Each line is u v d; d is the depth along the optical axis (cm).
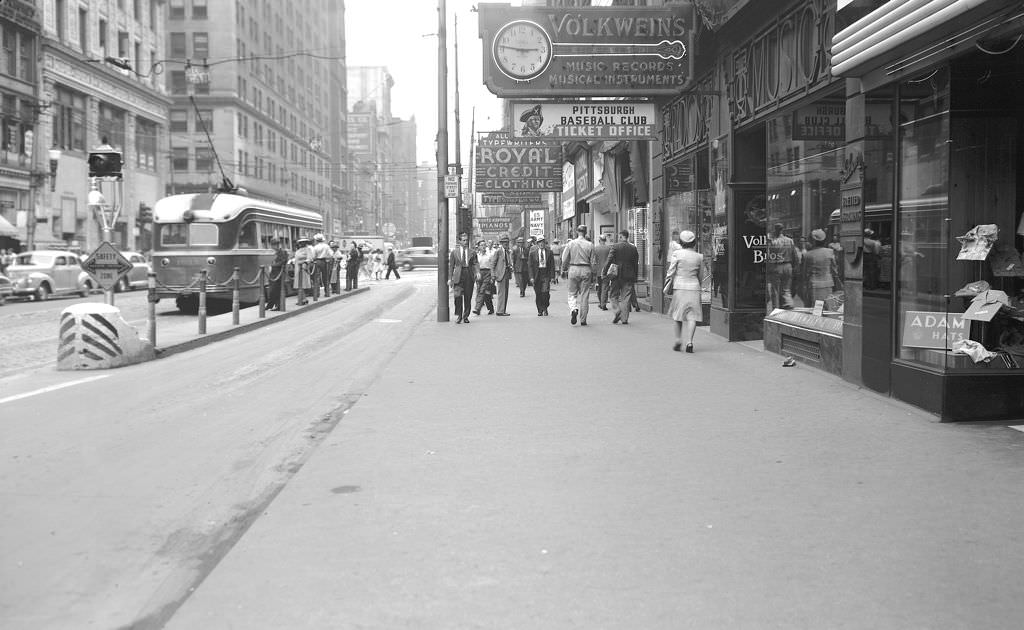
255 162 8100
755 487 582
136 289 3722
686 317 1301
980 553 456
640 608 393
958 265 809
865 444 698
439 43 1986
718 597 404
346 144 13050
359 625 378
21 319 2225
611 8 1570
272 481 633
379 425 802
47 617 396
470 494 577
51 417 877
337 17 12538
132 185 5972
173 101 7144
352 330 1842
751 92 1344
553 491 582
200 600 408
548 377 1078
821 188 1127
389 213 17538
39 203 4759
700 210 1662
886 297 895
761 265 1448
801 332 1148
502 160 3747
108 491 606
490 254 2123
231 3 7406
